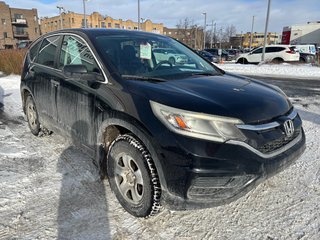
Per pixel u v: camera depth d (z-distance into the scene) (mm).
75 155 3848
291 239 2314
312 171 3443
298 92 9094
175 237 2346
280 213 2650
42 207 2719
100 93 2789
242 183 2223
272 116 2459
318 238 2318
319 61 20719
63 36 3682
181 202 2215
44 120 4066
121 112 2527
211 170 2111
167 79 2871
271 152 2359
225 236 2359
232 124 2209
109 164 2762
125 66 2939
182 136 2172
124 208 2678
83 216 2598
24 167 3518
